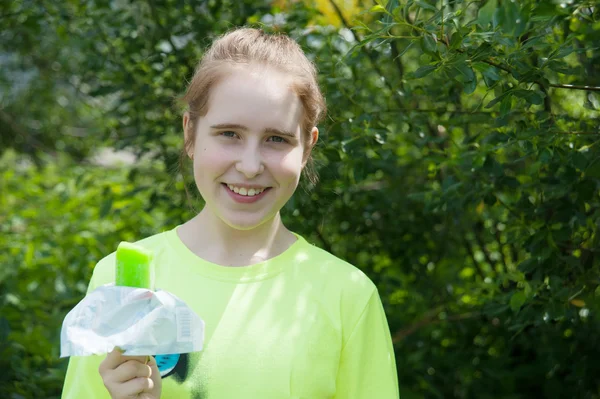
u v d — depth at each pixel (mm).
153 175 3814
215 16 3287
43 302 3754
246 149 1630
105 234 3918
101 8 3535
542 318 2484
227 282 1711
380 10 2102
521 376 3268
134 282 1464
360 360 1709
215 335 1647
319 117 1943
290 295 1706
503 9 2066
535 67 2107
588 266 2566
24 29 3994
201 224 1800
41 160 5891
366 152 2906
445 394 3414
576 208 2473
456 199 2664
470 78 2023
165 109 3408
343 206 3479
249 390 1607
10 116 5727
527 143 2348
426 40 2047
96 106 4695
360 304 1733
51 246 3910
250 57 1674
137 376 1496
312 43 3232
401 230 3523
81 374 1673
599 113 2523
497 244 3518
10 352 3207
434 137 2852
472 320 3408
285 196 1682
